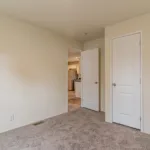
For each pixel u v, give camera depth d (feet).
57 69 12.73
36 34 10.80
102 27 11.02
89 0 7.09
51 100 12.12
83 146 7.11
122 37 9.91
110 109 10.62
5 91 8.84
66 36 13.51
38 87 10.98
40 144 7.32
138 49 9.10
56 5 7.61
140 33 8.95
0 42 8.63
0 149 6.84
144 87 8.74
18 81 9.58
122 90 10.00
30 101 10.39
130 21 9.39
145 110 8.70
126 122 9.82
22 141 7.64
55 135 8.39
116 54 10.30
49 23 10.21
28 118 10.24
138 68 9.14
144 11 8.32
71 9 8.07
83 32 12.28
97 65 14.01
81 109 14.78
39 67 11.07
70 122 10.70
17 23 9.53
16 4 7.50
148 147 7.04
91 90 14.66
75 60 30.37
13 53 9.29
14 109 9.34
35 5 7.61
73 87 32.37
